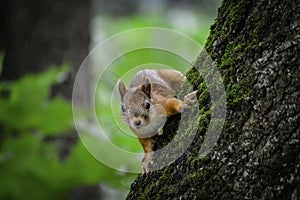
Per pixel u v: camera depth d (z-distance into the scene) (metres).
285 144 3.73
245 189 3.79
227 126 4.00
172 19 18.02
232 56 4.20
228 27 4.34
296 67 3.82
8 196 7.37
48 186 7.41
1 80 11.89
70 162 7.18
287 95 3.79
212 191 3.92
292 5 3.95
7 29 12.02
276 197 3.72
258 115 3.87
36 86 7.58
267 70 3.92
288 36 3.91
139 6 18.91
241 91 4.02
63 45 11.87
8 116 7.61
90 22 12.31
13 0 11.94
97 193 11.80
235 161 3.87
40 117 7.59
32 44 11.83
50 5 11.85
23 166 7.34
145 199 4.39
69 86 11.61
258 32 4.07
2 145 7.50
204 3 18.44
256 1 4.17
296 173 3.71
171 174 4.30
